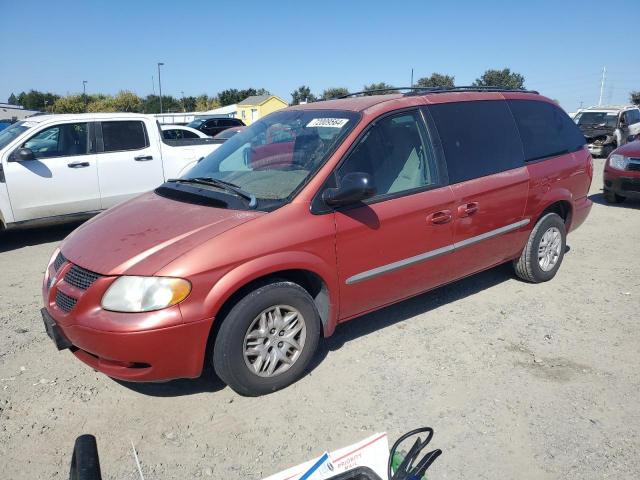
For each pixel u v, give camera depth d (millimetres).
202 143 8570
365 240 3588
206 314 2965
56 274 3270
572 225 5414
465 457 2775
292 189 3434
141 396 3363
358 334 4176
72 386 3484
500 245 4629
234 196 3488
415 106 4086
